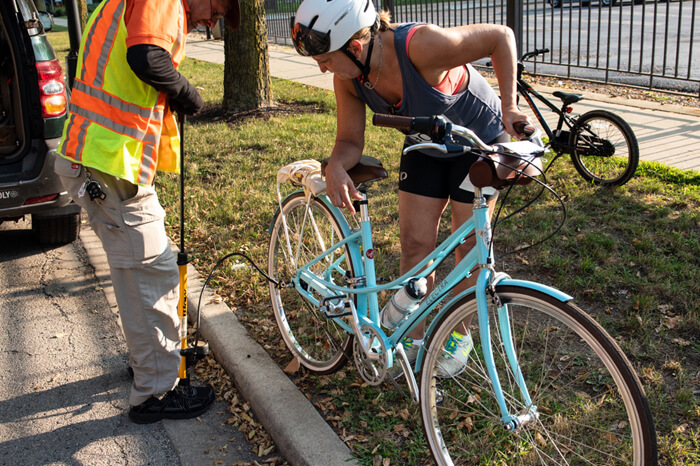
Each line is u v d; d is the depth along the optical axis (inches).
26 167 168.6
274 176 234.5
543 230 172.1
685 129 246.5
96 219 106.0
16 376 133.6
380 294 149.3
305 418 110.7
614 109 282.0
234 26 111.1
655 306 133.8
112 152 99.7
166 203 218.2
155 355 114.9
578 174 209.0
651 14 579.8
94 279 175.8
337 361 117.6
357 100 109.3
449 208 192.5
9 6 160.1
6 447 112.9
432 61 92.7
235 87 344.2
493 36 94.0
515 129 91.1
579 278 146.7
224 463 108.0
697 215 170.4
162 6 94.0
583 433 96.3
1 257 190.1
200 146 281.4
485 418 106.3
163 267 110.1
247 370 125.3
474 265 91.9
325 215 118.2
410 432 108.0
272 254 137.0
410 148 82.0
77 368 136.1
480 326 85.7
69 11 222.2
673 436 99.9
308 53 93.1
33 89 166.1
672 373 114.8
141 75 94.0
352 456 102.0
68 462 109.3
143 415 117.8
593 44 460.4
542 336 119.1
